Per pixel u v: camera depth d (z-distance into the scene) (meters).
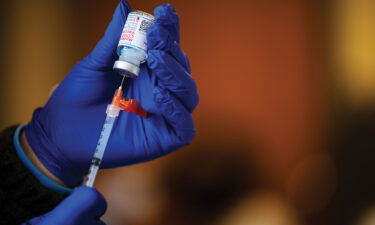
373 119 2.75
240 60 2.81
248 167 2.59
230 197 2.44
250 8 2.82
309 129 2.79
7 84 2.69
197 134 2.66
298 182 2.70
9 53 2.70
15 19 2.70
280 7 2.82
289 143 2.77
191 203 2.37
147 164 2.40
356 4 2.81
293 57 2.81
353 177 2.61
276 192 2.63
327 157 2.73
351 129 2.76
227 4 2.82
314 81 2.81
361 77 2.81
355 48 2.81
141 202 2.34
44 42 2.75
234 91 2.80
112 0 2.80
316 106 2.81
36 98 2.72
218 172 2.50
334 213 2.56
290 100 2.80
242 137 2.72
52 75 2.74
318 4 2.81
